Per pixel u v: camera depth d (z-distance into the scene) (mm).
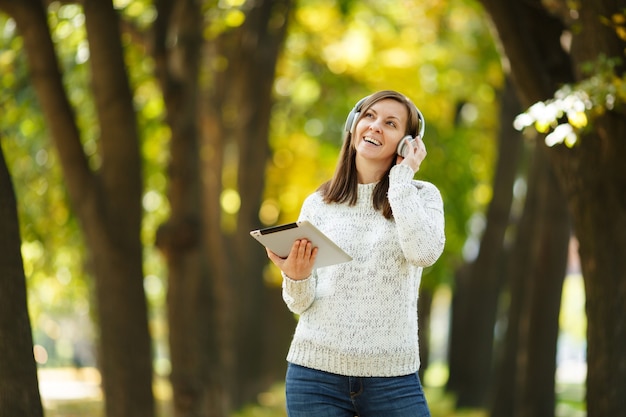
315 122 22344
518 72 8188
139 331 11086
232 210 22125
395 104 4340
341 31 19688
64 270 18625
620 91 6805
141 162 11023
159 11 12445
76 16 12516
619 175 7543
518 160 19391
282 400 21609
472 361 20422
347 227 4293
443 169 21438
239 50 17188
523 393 13492
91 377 27578
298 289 4199
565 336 44750
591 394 7707
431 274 21703
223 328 16016
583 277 7785
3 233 5867
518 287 16422
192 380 12969
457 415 19609
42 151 15625
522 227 16328
